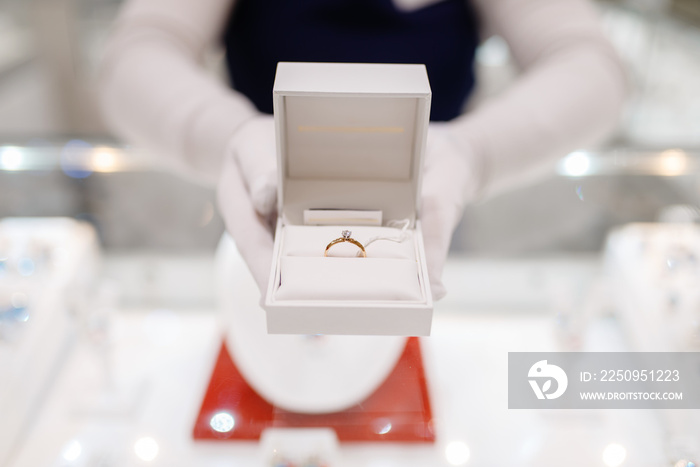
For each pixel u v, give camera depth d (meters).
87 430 0.51
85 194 0.65
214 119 0.48
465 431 0.50
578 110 0.51
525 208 0.63
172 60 0.53
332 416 0.49
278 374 0.49
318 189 0.44
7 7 1.20
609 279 0.58
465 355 0.55
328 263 0.40
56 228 0.61
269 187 0.42
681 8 1.11
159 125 0.50
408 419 0.49
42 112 1.15
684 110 0.97
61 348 0.55
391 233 0.42
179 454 0.49
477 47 0.61
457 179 0.45
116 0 1.19
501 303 0.58
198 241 0.62
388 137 0.44
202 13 0.57
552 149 0.50
